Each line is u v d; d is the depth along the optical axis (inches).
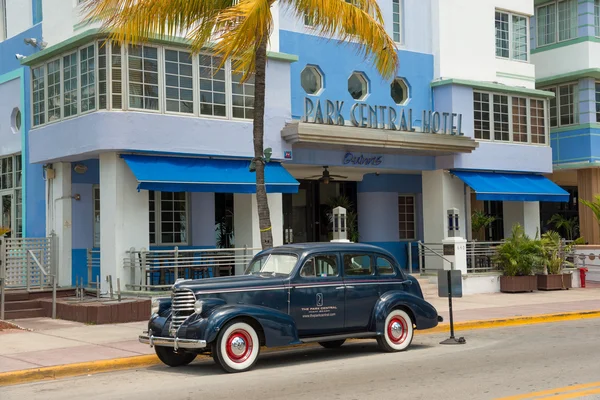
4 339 549.0
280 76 775.7
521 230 927.7
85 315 636.1
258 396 359.9
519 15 1035.9
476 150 941.2
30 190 807.7
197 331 423.5
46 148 745.6
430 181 943.7
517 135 992.9
